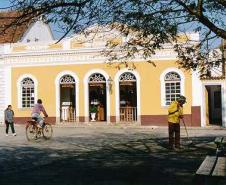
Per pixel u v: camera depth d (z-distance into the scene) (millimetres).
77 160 16609
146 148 20000
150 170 13711
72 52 39062
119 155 17844
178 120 19281
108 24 11680
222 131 31734
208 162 11453
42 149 20766
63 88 40031
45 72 40031
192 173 12969
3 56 41031
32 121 25625
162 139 24578
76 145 22406
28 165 15664
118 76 38000
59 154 18703
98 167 14648
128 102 38156
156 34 12375
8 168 15047
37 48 40156
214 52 14148
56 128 36500
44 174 13547
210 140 23094
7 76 41062
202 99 36094
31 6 9000
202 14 10797
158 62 37094
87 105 38781
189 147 19734
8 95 41000
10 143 23828
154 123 37188
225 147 14766
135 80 37719
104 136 28016
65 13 9547
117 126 36875
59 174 13469
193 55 14211
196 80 36156
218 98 39094
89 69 38781
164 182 11641
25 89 40688
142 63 37438
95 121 38812
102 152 19094
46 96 39969
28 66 40531
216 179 9367
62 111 39625
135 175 12883
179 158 16359
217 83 35500
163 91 37031
